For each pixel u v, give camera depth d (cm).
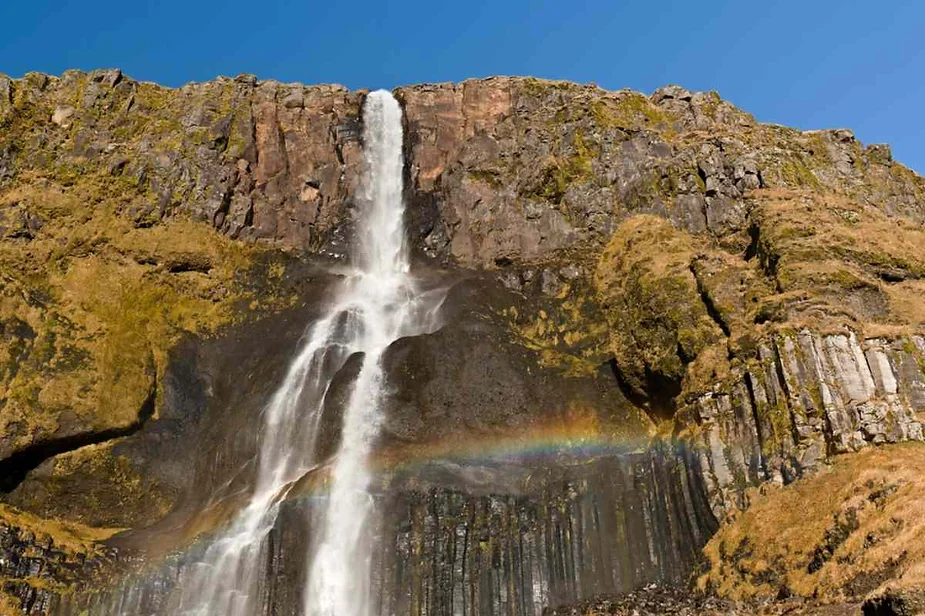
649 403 4616
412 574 3888
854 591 2856
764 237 4700
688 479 4000
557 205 6031
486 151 6469
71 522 4431
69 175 5931
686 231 5609
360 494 4166
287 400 4888
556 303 5353
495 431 4431
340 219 6488
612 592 3816
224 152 6406
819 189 5725
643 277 5006
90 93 6419
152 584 3997
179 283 5644
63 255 5453
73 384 4731
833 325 3903
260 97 6831
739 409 3953
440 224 6291
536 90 6831
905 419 3528
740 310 4416
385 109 7069
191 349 5328
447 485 4112
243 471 4597
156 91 6675
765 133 6456
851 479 3325
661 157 6066
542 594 3838
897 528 2914
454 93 6994
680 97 6744
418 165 6694
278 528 4094
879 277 4472
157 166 6112
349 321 5416
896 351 3816
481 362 4759
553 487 4112
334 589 3934
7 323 4822
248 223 6194
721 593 3422
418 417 4519
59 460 4569
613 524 4006
